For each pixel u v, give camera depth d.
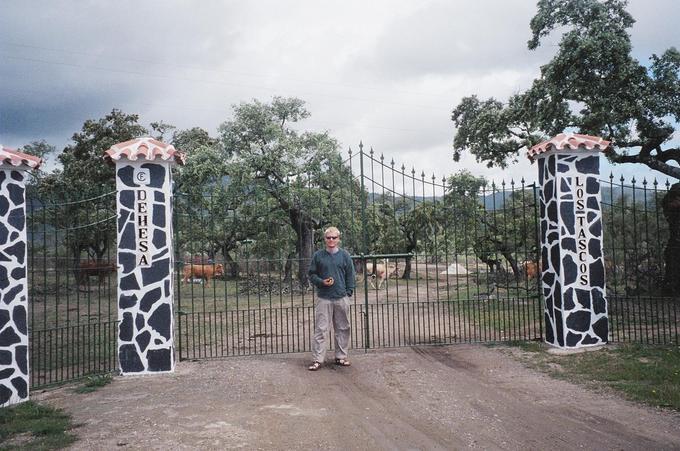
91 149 22.92
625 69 13.45
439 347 8.73
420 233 11.58
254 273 17.80
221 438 4.75
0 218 6.23
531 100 15.23
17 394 6.16
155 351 7.32
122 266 7.35
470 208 11.70
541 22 14.79
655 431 4.80
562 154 8.27
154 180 7.44
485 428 5.00
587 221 8.28
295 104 19.31
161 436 4.82
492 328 10.95
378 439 4.73
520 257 17.05
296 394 6.22
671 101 13.62
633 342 8.33
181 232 14.55
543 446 4.52
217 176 16.73
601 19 13.82
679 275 13.76
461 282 20.25
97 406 5.84
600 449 4.43
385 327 11.60
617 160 15.03
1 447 4.61
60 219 8.68
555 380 6.63
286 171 16.77
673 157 15.10
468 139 19.73
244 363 7.87
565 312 8.16
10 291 6.23
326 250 7.76
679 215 13.71
